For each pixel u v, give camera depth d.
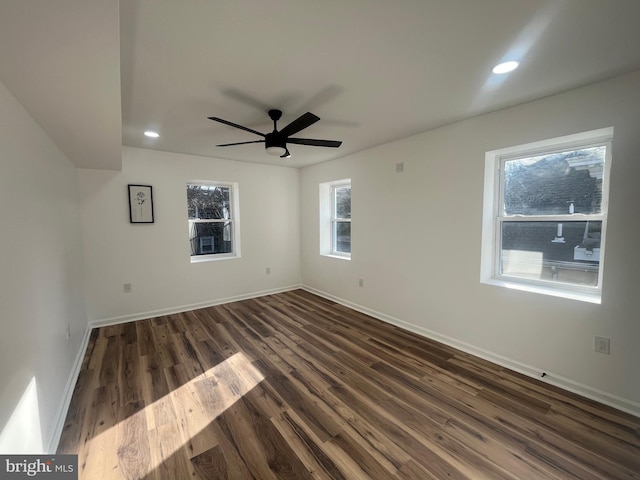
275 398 2.24
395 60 1.79
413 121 2.89
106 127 2.08
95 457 1.70
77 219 3.32
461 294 3.02
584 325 2.22
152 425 1.96
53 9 0.92
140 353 3.00
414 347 3.11
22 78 1.35
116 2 0.91
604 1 1.29
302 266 5.62
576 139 2.31
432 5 1.33
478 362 2.78
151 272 4.05
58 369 2.04
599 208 2.28
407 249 3.54
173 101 2.34
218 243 4.79
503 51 1.71
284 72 1.92
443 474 1.58
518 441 1.80
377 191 3.88
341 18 1.41
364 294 4.21
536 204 2.62
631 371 2.03
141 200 3.91
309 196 5.26
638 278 1.98
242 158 4.53
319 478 1.56
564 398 2.22
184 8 1.32
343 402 2.19
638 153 1.95
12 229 1.38
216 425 1.96
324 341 3.27
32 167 1.75
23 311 1.46
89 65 1.28
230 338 3.37
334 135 3.34
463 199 2.93
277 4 1.30
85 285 3.58
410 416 2.04
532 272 2.68
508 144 2.56
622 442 1.78
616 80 2.01
